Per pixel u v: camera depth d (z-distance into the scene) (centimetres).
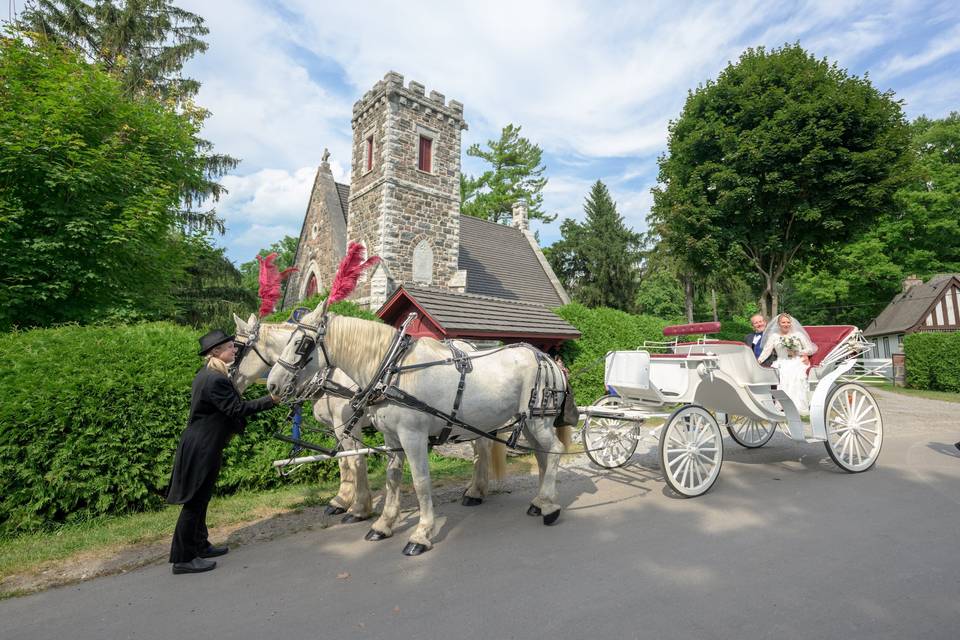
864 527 479
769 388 693
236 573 425
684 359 624
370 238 1969
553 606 350
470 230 2702
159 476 605
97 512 578
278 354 493
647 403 677
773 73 2042
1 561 457
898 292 3372
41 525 543
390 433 493
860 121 1895
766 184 1981
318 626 334
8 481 531
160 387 616
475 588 381
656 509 555
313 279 2541
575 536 483
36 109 1055
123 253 1171
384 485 708
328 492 668
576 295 3984
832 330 783
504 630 321
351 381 578
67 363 573
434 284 2020
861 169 1900
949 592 353
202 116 1479
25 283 1031
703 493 605
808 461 768
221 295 2328
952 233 3119
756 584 372
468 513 573
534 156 4278
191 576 421
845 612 330
